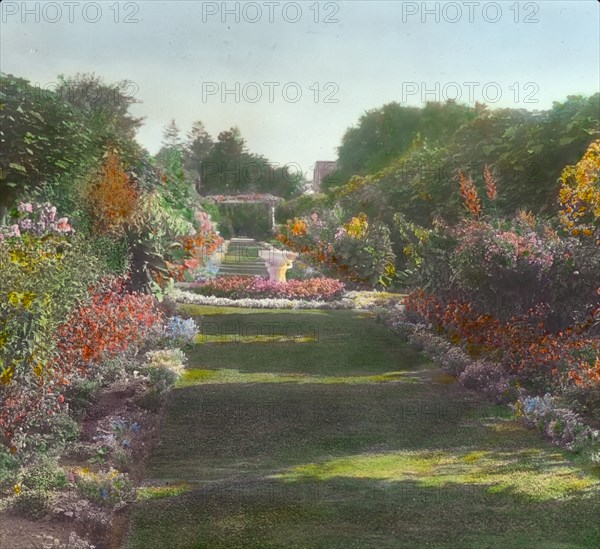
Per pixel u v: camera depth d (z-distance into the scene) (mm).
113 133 15227
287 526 4902
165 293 14633
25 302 5930
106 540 4801
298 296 17328
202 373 9617
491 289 9930
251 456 6566
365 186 23094
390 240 19984
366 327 12945
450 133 35000
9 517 4879
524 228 10523
